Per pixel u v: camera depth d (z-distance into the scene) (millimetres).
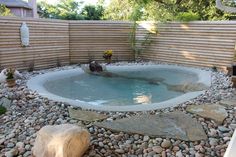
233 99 4699
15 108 4344
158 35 10219
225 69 8266
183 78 7582
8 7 17234
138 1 10727
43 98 4910
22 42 8109
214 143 3035
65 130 2729
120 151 2900
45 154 2658
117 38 10562
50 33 9156
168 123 3547
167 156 2816
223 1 3846
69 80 7477
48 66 9219
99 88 6574
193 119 3699
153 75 8125
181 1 12586
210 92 5320
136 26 10711
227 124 3559
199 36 8930
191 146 2984
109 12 17094
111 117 3857
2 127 3600
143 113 4047
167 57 10062
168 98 5527
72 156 2607
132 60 10922
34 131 3396
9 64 7859
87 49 10258
